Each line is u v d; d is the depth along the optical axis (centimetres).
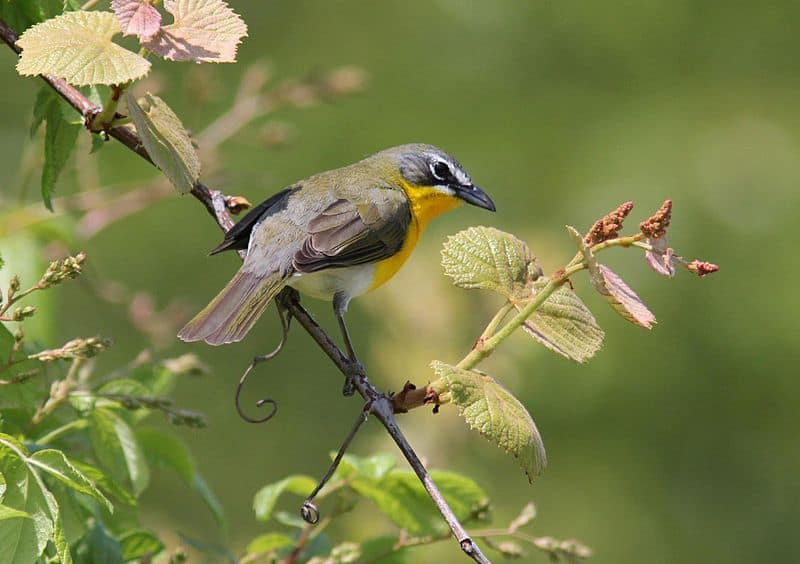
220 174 1002
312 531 634
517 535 619
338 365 625
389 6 1667
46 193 643
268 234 722
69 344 494
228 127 995
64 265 474
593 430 1472
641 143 1600
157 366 661
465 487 626
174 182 525
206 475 1509
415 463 512
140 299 870
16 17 626
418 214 842
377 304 1208
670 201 479
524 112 1633
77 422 562
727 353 1505
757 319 1503
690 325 1511
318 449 1549
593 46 1678
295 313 641
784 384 1517
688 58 1694
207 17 516
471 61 1662
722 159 1579
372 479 615
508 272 545
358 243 750
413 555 661
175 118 542
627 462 1475
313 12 1666
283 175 1549
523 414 504
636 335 1486
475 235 552
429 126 1619
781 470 1527
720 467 1505
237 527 1472
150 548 591
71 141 637
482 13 1658
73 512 529
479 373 518
